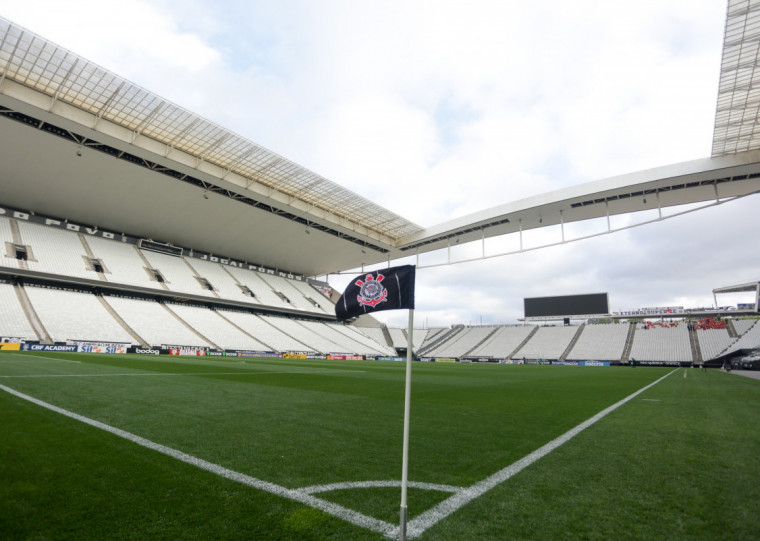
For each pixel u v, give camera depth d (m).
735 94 21.19
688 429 5.69
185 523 2.42
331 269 61.22
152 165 32.62
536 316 52.16
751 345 39.03
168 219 40.19
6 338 24.73
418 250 53.69
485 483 3.28
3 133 27.12
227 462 3.68
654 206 38.75
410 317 2.63
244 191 36.56
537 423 6.11
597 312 49.06
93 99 26.39
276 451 4.12
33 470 3.25
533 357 50.31
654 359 43.41
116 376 11.12
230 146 31.47
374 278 2.84
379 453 4.16
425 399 9.04
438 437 5.00
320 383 12.11
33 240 34.06
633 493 3.07
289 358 37.97
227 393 8.72
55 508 2.57
